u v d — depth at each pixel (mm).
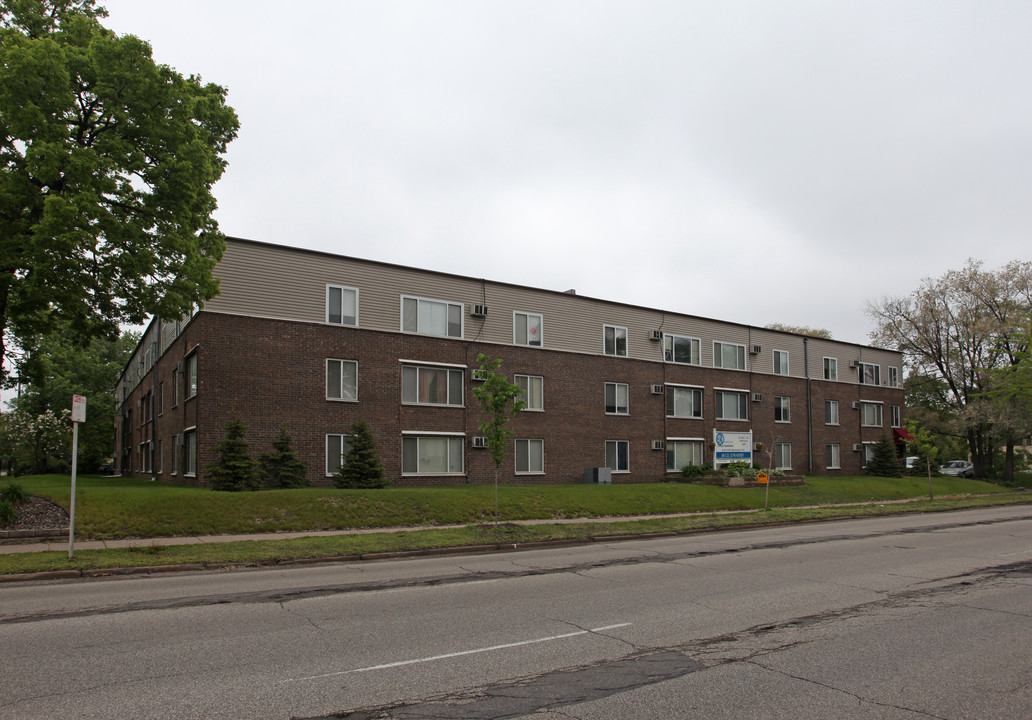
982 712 5727
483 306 30203
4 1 18984
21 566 12523
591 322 34312
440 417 28531
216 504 18875
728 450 35906
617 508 25344
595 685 6316
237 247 24609
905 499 35812
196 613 9336
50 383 54219
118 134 17969
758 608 9695
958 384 54531
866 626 8672
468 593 10828
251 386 24312
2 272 17391
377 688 6191
